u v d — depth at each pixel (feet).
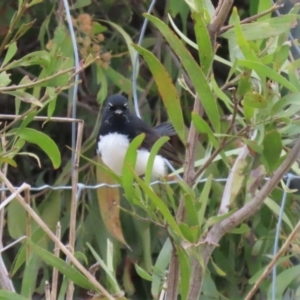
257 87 12.79
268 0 12.78
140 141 10.04
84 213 29.78
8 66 14.10
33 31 33.42
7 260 29.37
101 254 27.73
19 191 11.34
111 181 26.43
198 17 10.52
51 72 14.46
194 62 10.50
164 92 10.70
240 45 10.96
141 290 29.60
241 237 27.14
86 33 25.98
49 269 27.17
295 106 11.43
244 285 28.07
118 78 29.45
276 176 11.10
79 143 15.02
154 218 10.62
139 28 34.19
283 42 12.20
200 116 11.35
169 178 15.58
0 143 15.64
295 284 24.29
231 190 11.90
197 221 10.34
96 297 11.71
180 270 10.74
